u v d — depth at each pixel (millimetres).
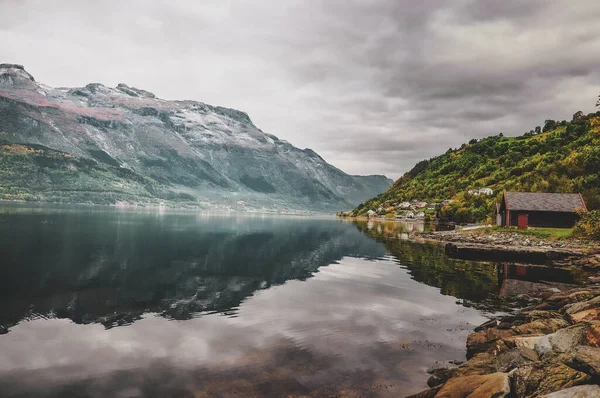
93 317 18797
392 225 127000
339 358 13734
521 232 63844
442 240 66938
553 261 41812
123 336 16062
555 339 12336
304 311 20422
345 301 22797
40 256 37656
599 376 8938
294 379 11969
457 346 15164
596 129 45438
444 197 191750
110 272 31047
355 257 45062
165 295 23844
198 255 43781
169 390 11180
